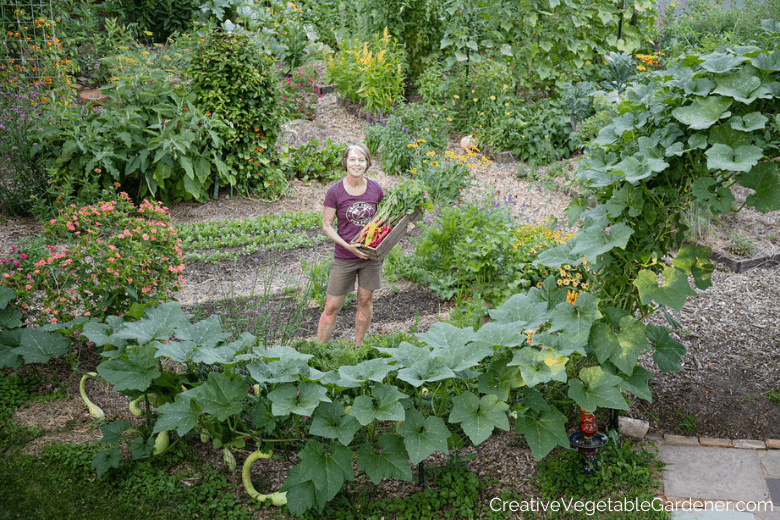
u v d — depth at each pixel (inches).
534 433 124.0
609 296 147.9
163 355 123.1
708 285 137.6
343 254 171.6
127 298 175.8
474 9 374.0
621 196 132.7
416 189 174.4
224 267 248.8
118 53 390.3
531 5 379.2
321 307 215.8
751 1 429.4
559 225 275.1
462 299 217.6
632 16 409.1
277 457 130.9
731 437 148.2
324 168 343.0
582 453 132.0
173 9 490.0
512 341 124.3
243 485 131.3
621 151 141.9
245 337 133.5
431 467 136.6
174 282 194.2
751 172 124.3
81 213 182.2
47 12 420.8
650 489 131.3
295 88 421.7
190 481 131.4
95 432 145.6
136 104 299.7
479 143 364.5
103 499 125.0
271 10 480.7
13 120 294.0
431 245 238.1
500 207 279.9
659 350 144.2
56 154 285.4
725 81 121.3
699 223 246.8
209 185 314.0
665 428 151.9
